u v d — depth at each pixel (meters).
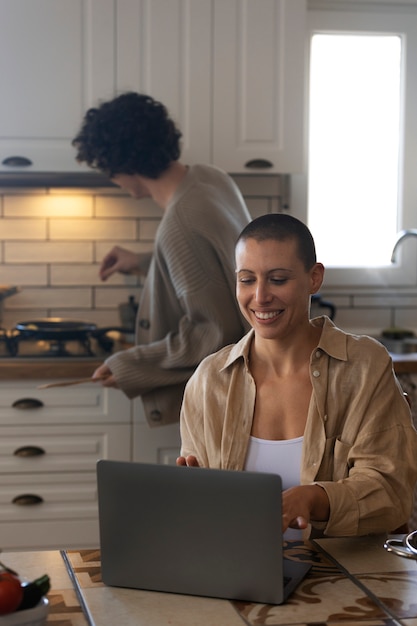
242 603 1.40
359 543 1.66
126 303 3.90
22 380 3.32
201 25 3.62
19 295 4.00
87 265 4.02
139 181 3.22
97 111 3.14
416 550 1.53
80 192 3.99
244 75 3.65
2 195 3.96
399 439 1.74
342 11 4.16
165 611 1.37
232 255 2.98
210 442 1.83
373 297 4.25
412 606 1.36
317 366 1.77
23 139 3.59
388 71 4.24
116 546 1.47
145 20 3.60
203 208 3.00
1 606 1.22
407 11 4.19
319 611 1.35
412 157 4.27
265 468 1.78
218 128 3.66
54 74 3.57
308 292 1.77
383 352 1.79
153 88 3.62
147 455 3.40
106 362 3.09
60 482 3.38
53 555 1.62
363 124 4.25
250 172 3.69
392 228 4.29
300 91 3.68
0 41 3.55
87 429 3.37
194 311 2.98
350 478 1.67
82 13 3.57
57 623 1.32
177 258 2.96
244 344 1.83
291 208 4.18
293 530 1.74
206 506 1.41
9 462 3.36
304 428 1.77
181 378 3.06
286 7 3.65
